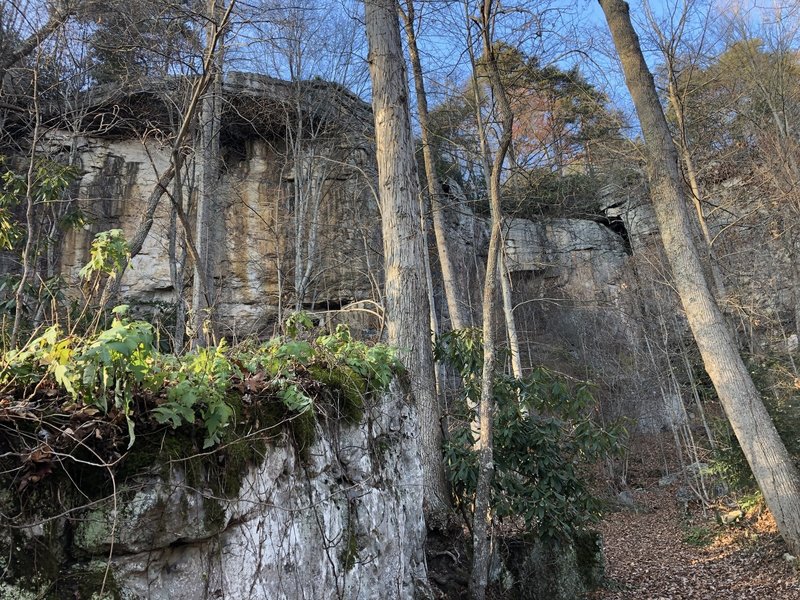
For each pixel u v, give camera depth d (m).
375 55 6.39
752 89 15.01
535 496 5.72
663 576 8.23
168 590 2.23
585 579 6.18
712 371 8.05
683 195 8.55
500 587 5.37
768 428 7.68
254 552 2.60
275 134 15.99
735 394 7.82
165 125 11.68
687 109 15.22
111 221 13.69
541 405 6.62
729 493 12.13
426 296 6.10
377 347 4.29
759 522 9.44
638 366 17.30
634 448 17.19
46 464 1.98
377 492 3.70
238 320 13.71
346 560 3.20
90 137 13.30
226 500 2.48
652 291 16.83
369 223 15.55
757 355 11.79
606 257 21.09
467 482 5.60
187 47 7.11
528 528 5.80
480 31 6.09
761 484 7.68
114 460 2.14
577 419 6.64
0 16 6.43
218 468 2.51
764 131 14.26
